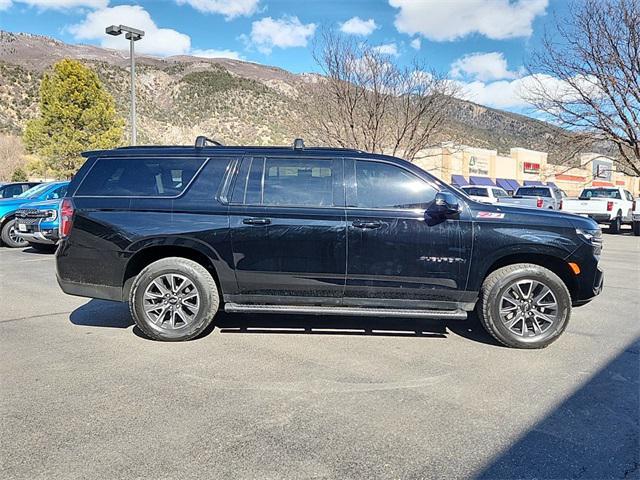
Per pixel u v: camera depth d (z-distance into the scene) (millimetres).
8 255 10594
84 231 4660
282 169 4656
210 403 3299
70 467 2533
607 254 12227
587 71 18250
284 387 3578
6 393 3422
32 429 2920
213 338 4738
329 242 4488
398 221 4469
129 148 4898
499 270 4555
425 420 3096
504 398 3441
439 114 19625
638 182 57969
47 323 5227
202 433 2898
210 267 4777
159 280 4621
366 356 4273
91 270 4684
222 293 4676
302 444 2789
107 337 4750
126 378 3715
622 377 3855
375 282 4523
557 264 4676
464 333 5004
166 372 3846
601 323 5438
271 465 2578
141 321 4602
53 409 3182
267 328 5086
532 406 3320
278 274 4555
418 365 4066
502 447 2793
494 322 4512
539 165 49656
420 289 4531
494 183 43281
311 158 4648
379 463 2613
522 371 3961
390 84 19359
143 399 3348
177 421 3041
